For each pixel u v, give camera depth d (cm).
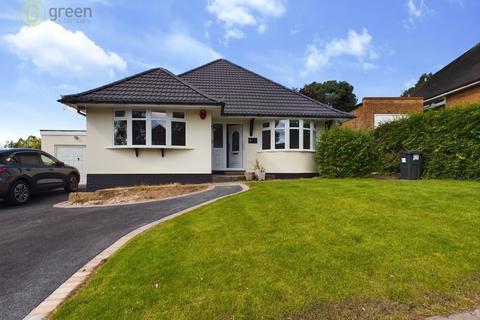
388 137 1519
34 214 838
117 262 429
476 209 594
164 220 666
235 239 485
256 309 293
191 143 1323
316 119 1548
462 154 1162
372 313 287
